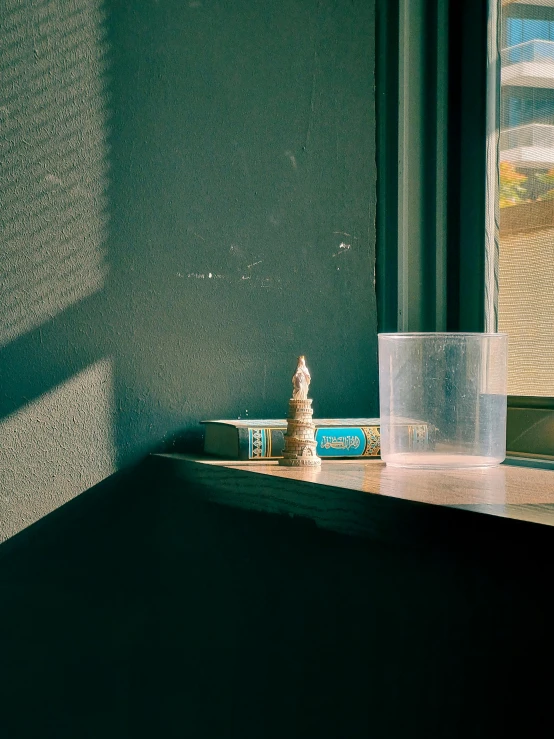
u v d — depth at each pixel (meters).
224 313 1.42
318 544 1.17
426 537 0.87
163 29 1.37
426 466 1.18
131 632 1.37
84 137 1.32
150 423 1.37
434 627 0.99
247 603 1.27
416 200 1.55
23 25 1.27
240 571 1.27
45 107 1.29
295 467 1.19
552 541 0.72
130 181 1.35
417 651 1.01
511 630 0.87
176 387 1.39
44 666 1.32
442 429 1.19
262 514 1.23
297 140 1.48
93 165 1.33
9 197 1.27
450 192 1.56
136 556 1.37
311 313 1.49
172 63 1.38
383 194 1.54
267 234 1.45
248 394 1.44
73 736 1.35
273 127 1.46
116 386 1.35
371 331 1.54
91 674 1.35
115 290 1.35
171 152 1.38
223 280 1.42
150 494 1.37
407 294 1.54
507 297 1.46
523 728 0.85
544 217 1.38
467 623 0.94
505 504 0.86
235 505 1.18
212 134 1.41
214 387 1.42
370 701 1.09
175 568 1.37
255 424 1.28
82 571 1.33
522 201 1.43
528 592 0.85
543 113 1.38
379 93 1.54
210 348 1.41
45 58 1.29
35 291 1.29
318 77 1.49
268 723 1.24
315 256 1.49
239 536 1.27
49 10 1.29
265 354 1.45
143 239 1.36
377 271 1.54
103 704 1.36
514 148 1.45
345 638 1.13
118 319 1.35
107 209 1.34
